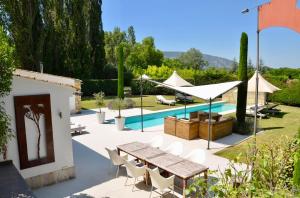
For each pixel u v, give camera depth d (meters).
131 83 34.03
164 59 74.75
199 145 12.25
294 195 3.64
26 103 7.25
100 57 36.97
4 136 5.13
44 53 29.55
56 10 29.95
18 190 5.75
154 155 8.14
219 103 27.44
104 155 10.69
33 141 7.55
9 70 4.97
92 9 35.16
